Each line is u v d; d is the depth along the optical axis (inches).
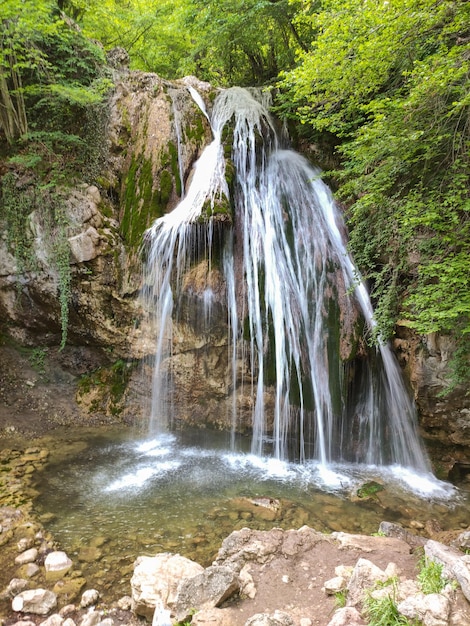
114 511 175.3
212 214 241.9
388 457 245.1
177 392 262.7
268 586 110.7
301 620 96.1
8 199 261.1
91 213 263.7
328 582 107.1
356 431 248.1
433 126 169.9
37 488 190.1
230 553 127.1
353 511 186.1
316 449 241.1
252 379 250.5
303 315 251.8
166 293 254.4
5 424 247.4
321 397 240.8
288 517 176.6
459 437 234.1
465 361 199.0
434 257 199.5
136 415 270.7
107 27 412.2
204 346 254.4
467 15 151.3
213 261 249.8
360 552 124.5
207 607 101.7
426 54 193.8
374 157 189.3
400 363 251.8
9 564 138.3
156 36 453.7
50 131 287.7
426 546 111.7
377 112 195.9
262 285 253.4
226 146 290.5
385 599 88.7
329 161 340.2
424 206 175.9
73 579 132.3
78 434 252.8
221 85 489.7
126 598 122.9
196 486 201.6
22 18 232.4
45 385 277.0
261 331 249.1
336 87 201.5
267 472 221.9
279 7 347.6
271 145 332.5
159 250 251.9
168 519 170.6
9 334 277.6
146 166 278.5
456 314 154.8
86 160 284.7
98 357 283.0
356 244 249.6
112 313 266.2
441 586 92.7
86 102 280.4
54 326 273.3
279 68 433.1
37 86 274.7
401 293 232.4
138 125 295.0
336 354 243.0
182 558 129.3
